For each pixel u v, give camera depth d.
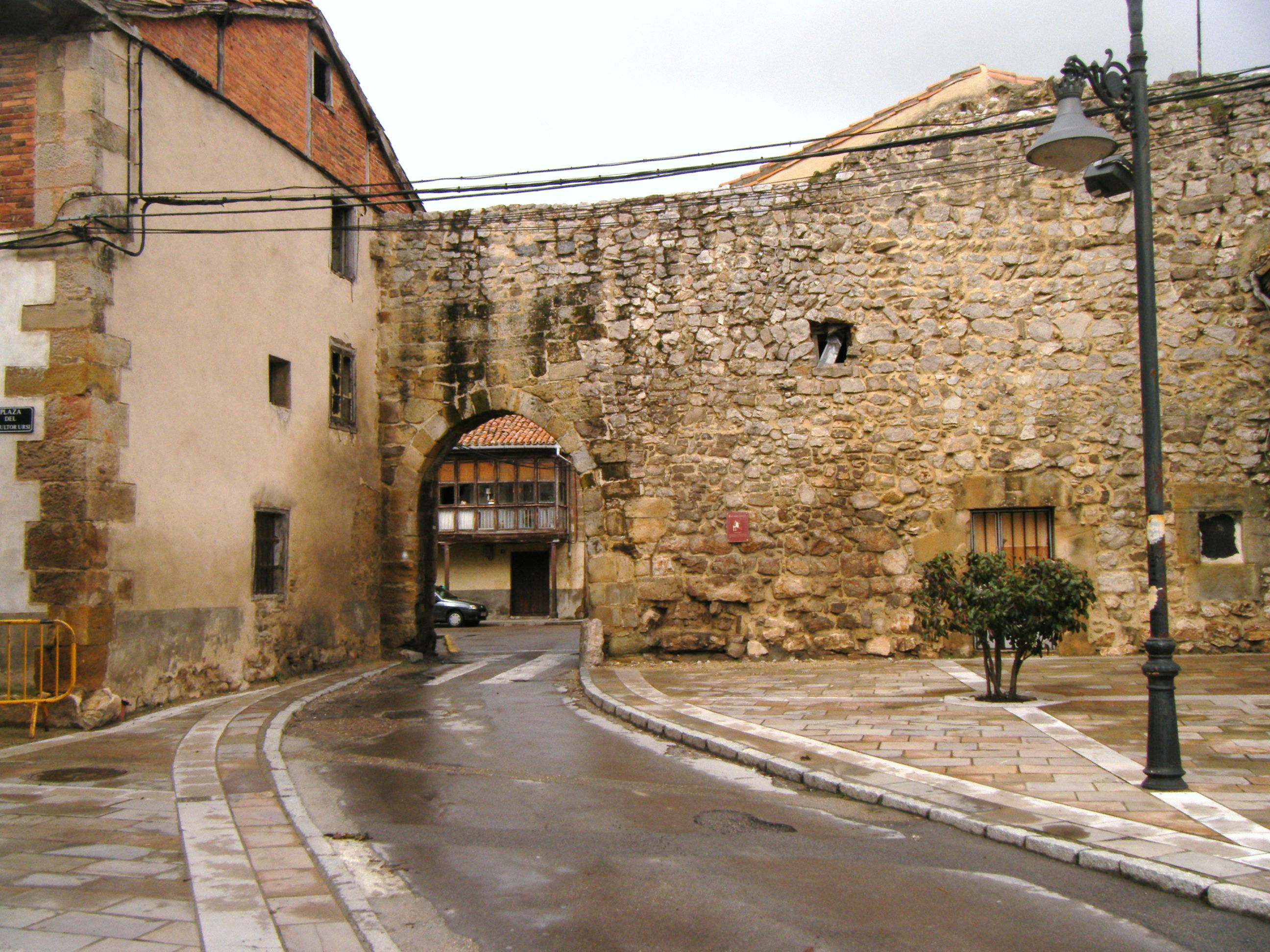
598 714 9.29
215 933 3.61
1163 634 5.76
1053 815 5.18
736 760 7.02
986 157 12.40
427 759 7.22
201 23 10.58
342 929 3.72
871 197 12.68
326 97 13.39
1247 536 11.47
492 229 13.83
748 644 12.54
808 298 12.73
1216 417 11.61
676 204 13.22
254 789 6.02
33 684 8.41
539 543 33.09
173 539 9.62
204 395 10.20
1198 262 11.76
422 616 14.55
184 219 9.94
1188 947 3.65
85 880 4.26
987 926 3.86
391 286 14.12
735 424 12.82
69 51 8.90
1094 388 11.94
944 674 10.72
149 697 9.17
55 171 8.81
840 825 5.34
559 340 13.44
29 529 8.54
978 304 12.30
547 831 5.25
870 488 12.42
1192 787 5.62
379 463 14.04
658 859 4.73
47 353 8.65
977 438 12.20
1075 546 11.85
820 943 3.68
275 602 11.41
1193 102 11.88
